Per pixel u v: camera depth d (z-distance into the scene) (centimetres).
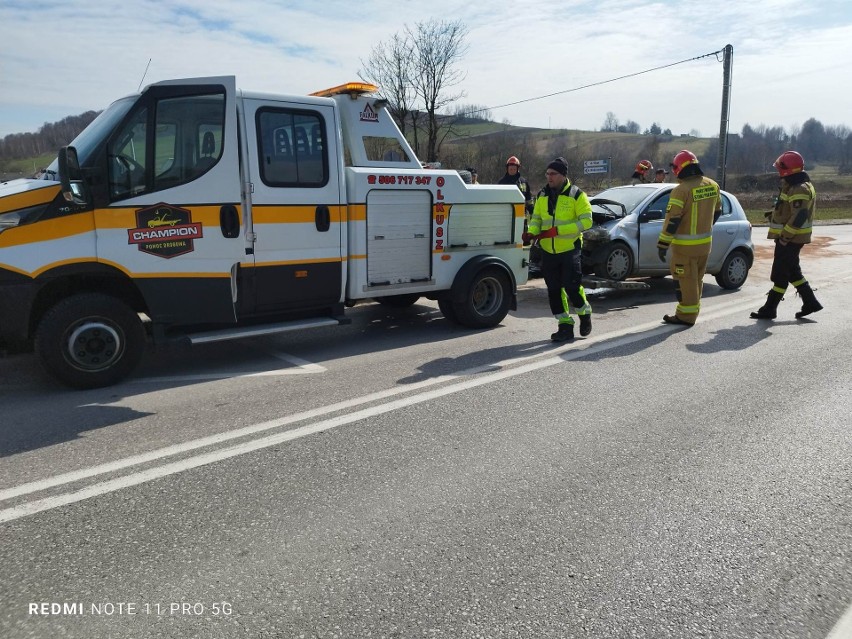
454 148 3020
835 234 2223
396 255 700
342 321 655
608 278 977
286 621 260
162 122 547
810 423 475
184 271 568
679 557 306
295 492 365
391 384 562
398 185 686
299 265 625
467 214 753
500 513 344
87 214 528
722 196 1084
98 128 560
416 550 309
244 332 602
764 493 370
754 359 643
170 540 316
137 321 560
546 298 1013
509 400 520
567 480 382
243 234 586
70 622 258
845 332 762
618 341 719
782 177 814
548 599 274
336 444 431
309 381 572
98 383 550
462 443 434
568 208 693
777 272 820
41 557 302
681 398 528
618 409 501
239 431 453
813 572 296
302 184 618
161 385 562
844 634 256
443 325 812
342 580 286
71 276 541
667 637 253
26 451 418
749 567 299
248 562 299
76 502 352
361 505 351
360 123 697
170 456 411
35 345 528
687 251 772
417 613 265
